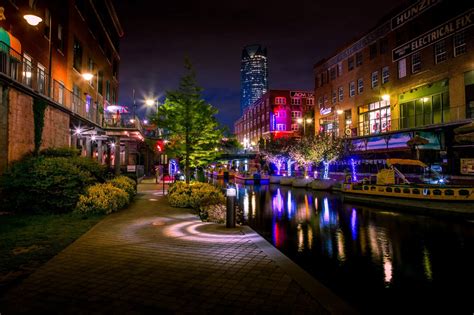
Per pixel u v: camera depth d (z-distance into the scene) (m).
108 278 5.46
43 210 12.16
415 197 19.45
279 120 82.56
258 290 4.97
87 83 28.27
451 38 27.39
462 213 15.52
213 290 4.96
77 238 8.51
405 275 7.55
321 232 12.63
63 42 23.06
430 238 11.43
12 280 5.36
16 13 15.98
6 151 12.42
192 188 16.20
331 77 47.12
